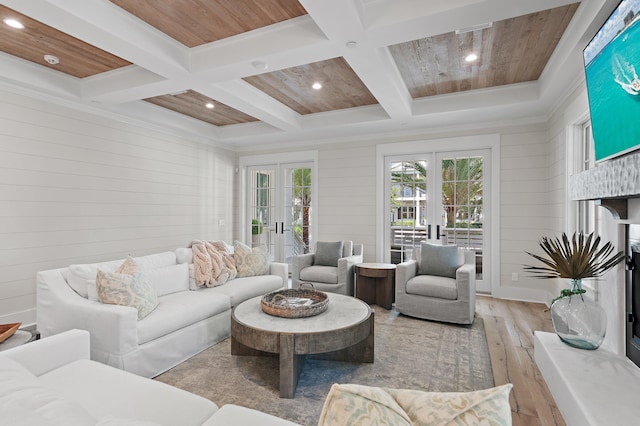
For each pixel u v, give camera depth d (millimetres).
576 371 1936
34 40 3012
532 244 4512
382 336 3275
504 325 3582
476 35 2877
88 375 1588
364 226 5547
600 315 2172
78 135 4020
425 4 2268
